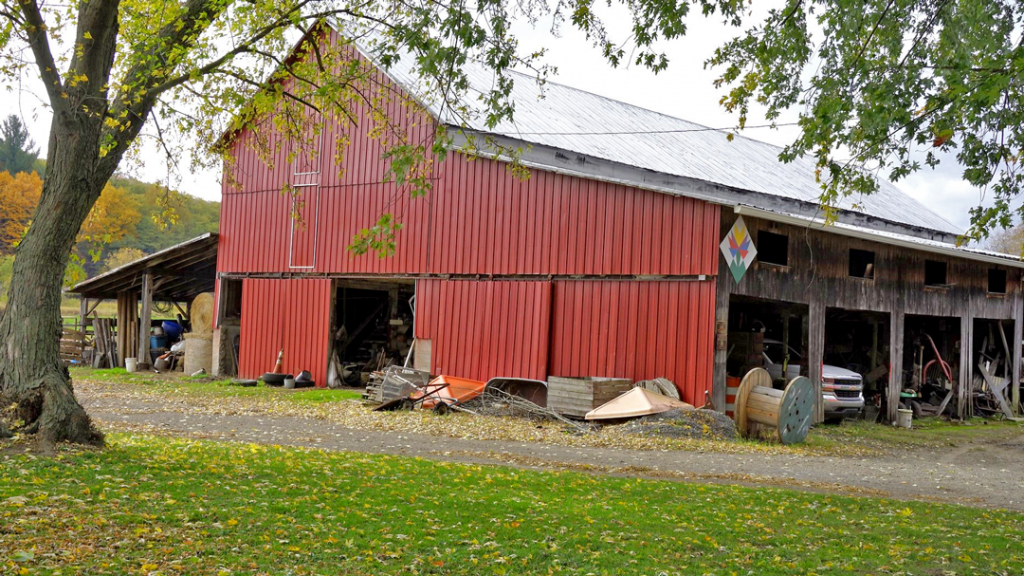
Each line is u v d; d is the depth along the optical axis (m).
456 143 22.09
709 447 15.68
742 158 28.16
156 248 72.06
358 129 25.55
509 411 19.64
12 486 8.12
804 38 10.32
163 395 21.81
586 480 11.34
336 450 13.55
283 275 27.25
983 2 9.09
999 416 27.33
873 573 7.32
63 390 10.39
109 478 8.90
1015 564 7.71
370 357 29.17
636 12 10.48
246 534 7.31
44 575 5.79
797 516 9.59
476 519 8.53
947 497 11.93
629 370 19.31
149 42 11.02
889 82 9.37
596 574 6.84
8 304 10.42
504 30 10.38
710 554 7.73
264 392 23.42
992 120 9.62
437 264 23.33
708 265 18.19
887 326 24.05
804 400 17.25
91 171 10.68
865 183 10.02
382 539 7.52
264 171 27.98
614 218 19.92
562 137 22.84
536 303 21.08
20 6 10.12
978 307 27.11
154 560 6.38
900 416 23.20
